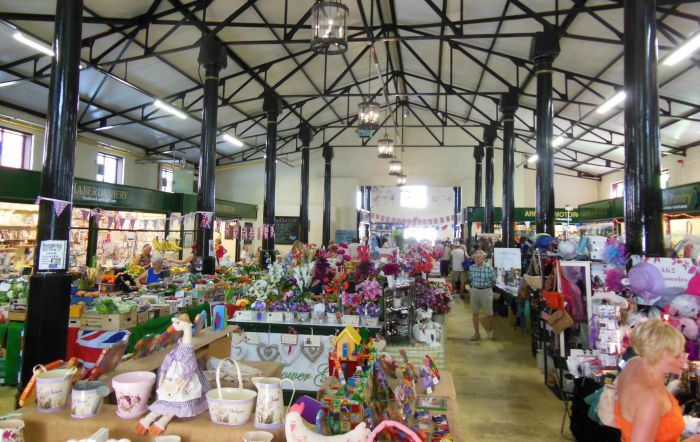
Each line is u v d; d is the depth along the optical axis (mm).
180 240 11883
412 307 4906
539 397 4785
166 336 2930
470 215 15367
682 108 10039
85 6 7215
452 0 8156
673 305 3814
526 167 19359
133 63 9203
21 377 4051
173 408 1987
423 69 12906
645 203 4488
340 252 5527
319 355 4531
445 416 2465
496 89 12320
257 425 1937
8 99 9258
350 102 16016
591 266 4859
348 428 1896
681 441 2395
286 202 18656
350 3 9281
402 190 18516
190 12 7777
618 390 2016
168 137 13617
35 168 9875
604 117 11945
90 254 9398
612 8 6531
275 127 11586
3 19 6594
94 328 4668
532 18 7676
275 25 7691
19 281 5699
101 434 1832
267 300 4746
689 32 6855
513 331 8039
